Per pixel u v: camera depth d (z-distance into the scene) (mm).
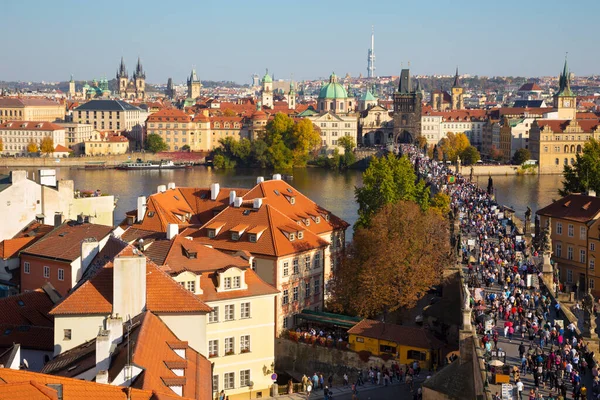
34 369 134375
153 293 128000
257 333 160000
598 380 115250
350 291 192375
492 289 172000
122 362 99625
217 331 155875
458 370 131250
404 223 193625
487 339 130875
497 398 108812
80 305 124938
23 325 138625
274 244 190125
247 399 159500
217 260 161000
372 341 168250
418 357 164375
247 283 160625
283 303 189750
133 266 123875
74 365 111125
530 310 151250
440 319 177750
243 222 198500
